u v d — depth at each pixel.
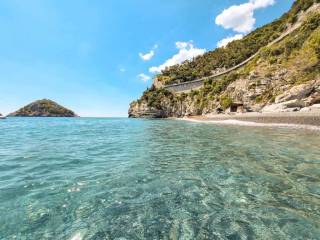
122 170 7.54
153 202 4.90
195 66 155.88
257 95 49.66
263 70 53.19
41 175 6.97
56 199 5.05
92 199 5.05
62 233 3.68
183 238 3.55
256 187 5.80
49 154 10.69
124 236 3.60
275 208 4.59
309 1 80.31
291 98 37.19
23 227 3.84
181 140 15.77
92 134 21.80
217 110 66.50
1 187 5.84
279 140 14.29
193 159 9.19
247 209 4.56
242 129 24.00
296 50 55.25
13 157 9.98
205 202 4.90
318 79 35.59
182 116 102.25
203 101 86.00
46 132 24.88
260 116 33.38
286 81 44.62
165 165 8.20
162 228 3.85
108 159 9.40
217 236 3.62
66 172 7.33
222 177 6.67
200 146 12.72
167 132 23.11
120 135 20.44
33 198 5.09
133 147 12.75
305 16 79.62
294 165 7.92
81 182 6.27
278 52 61.56
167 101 112.50
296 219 4.14
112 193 5.42
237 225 3.95
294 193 5.38
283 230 3.78
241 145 12.68
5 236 3.58
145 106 117.94
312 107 31.56
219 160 8.93
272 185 5.94
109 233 3.69
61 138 18.31
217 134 19.39
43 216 4.23
